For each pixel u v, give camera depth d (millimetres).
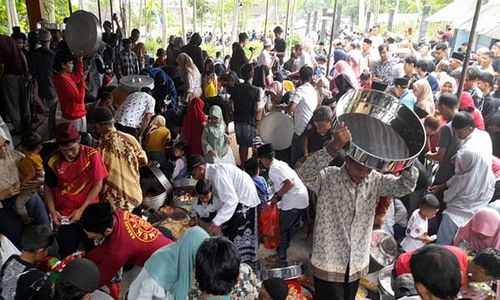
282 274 3688
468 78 5539
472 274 2551
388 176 2719
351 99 2727
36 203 3506
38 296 2268
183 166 5141
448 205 3959
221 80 7625
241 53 9008
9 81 6699
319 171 2652
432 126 4512
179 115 6777
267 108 6973
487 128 5109
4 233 3379
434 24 18047
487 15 10016
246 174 3820
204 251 1984
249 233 3959
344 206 2732
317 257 2875
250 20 26875
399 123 2617
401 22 20625
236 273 1991
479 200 3822
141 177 4898
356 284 2971
